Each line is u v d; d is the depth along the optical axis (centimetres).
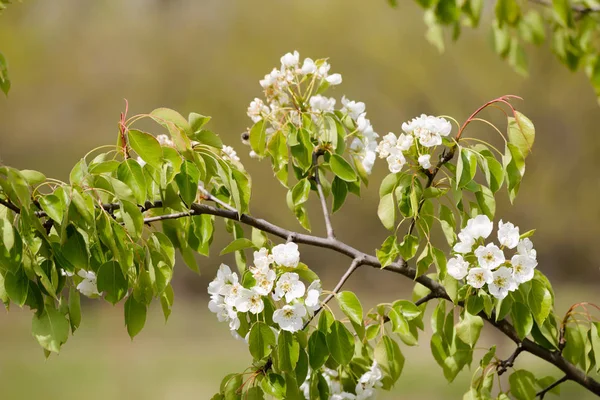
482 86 1605
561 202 1605
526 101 1583
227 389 366
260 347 345
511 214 1644
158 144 343
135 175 342
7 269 318
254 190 2603
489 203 383
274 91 456
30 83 3186
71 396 1956
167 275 361
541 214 1631
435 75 1827
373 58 2152
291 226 2647
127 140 358
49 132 3186
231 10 2838
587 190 1595
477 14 637
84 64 3178
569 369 419
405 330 383
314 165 446
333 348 355
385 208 382
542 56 1530
